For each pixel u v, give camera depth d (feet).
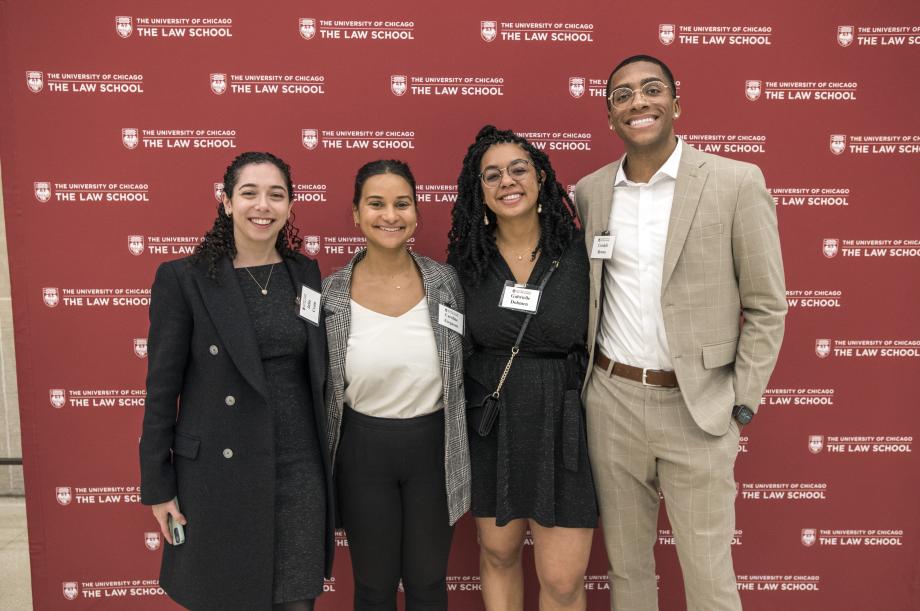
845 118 8.07
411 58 7.98
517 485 6.42
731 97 8.05
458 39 7.98
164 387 5.64
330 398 6.29
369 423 6.24
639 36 7.98
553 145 8.15
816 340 8.38
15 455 10.44
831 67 8.00
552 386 6.36
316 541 5.91
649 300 6.23
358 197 6.38
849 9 7.93
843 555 8.66
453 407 6.36
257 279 5.93
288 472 5.81
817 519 8.63
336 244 8.24
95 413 8.28
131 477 8.39
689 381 6.10
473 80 8.03
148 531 8.50
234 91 7.93
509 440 6.37
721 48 7.98
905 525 8.59
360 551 6.48
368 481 6.30
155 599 8.59
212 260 5.68
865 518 8.60
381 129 8.07
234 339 5.54
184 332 5.67
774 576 8.71
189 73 7.88
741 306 6.30
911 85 8.03
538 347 6.40
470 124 8.11
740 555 8.71
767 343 5.98
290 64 7.93
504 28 7.97
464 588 8.71
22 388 8.20
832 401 8.45
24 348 8.15
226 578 5.63
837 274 8.27
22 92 7.79
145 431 5.65
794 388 8.45
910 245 8.22
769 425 8.52
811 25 7.95
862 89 8.03
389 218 6.12
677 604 8.81
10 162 7.87
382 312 6.34
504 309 6.36
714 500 6.24
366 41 7.95
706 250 6.00
